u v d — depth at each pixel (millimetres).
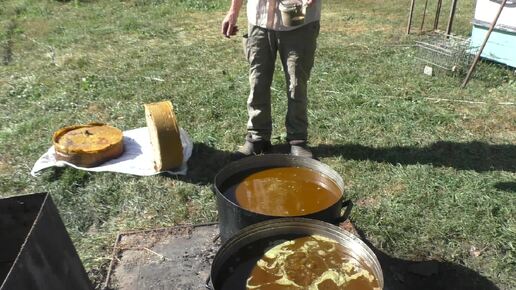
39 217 2311
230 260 2348
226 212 2678
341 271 2268
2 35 8711
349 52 7504
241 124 5203
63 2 11320
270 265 2316
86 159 4340
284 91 5984
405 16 9945
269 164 3213
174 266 3229
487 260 3326
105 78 6559
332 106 5559
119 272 3199
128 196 4051
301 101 4207
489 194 3943
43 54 7734
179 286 3057
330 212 2625
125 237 3529
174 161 4234
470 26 9016
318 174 3104
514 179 4156
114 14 10281
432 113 5348
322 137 4910
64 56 7574
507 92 5961
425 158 4500
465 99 5789
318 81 6301
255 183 3010
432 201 3877
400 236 3543
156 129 4082
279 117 5332
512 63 6570
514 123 5168
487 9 6680
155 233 3557
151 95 5957
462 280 3178
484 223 3633
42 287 2209
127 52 7727
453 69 6461
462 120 5242
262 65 4145
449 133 4973
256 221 2562
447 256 3369
